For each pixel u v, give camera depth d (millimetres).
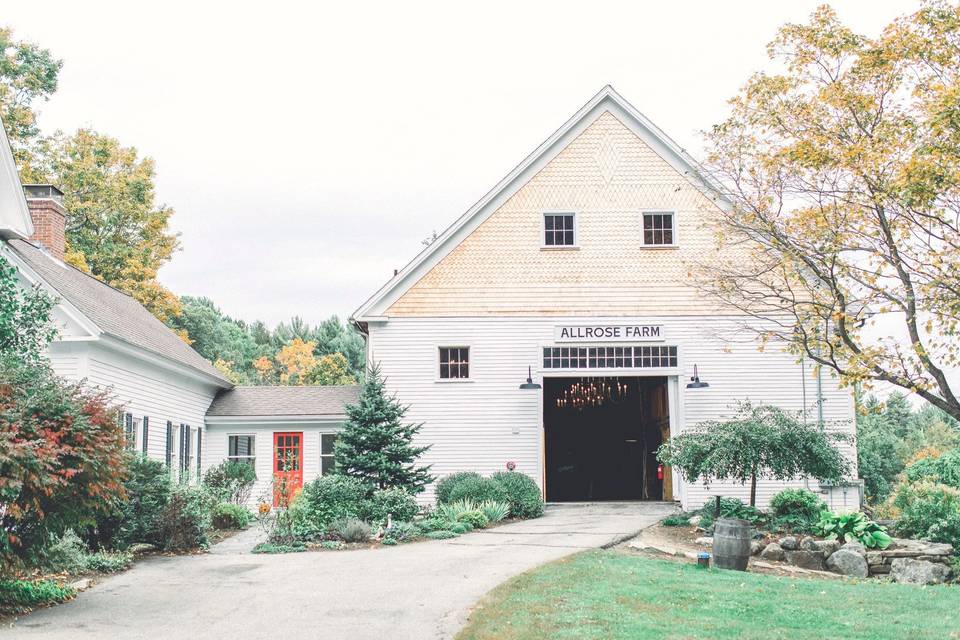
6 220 19281
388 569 13984
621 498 30047
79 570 13641
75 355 18594
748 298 16172
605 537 17625
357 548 16672
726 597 11859
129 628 10289
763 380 23641
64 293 18609
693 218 24094
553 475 30547
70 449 10547
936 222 13547
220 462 26438
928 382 13633
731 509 19578
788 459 18094
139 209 39750
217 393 27969
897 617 11102
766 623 10352
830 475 18250
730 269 18281
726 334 23547
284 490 21328
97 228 39188
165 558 15609
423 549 16297
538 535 18125
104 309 21531
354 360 53531
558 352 23891
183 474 20375
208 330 56625
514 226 24188
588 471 30453
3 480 9805
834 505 23219
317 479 18984
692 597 11727
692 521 19750
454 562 14562
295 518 17812
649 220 24250
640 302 23891
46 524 11195
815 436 18156
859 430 36406
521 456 23516
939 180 12289
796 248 14766
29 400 10836
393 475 20188
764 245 15641
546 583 12398
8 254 18328
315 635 9898
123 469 11539
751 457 17875
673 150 24234
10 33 35656
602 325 23797
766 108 15148
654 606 11047
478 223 24219
